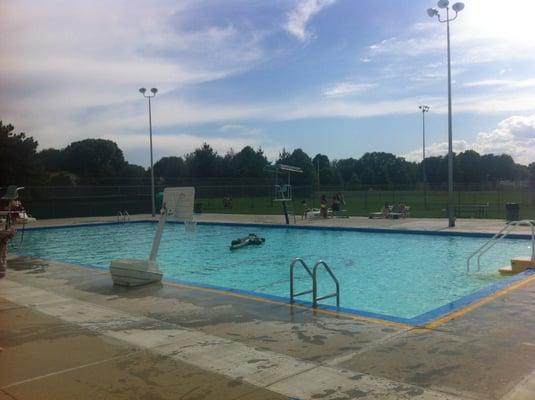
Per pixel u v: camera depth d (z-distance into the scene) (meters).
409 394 3.71
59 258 15.91
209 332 5.54
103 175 66.44
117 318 6.29
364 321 5.84
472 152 91.44
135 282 8.46
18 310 6.81
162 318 6.24
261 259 14.48
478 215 26.58
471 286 10.12
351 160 106.56
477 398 3.61
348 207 38.91
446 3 19.27
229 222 24.44
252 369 4.33
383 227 19.94
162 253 16.38
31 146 41.28
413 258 13.91
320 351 4.76
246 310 6.54
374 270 12.22
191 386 3.99
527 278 8.46
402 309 8.38
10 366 4.53
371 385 3.89
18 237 22.05
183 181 45.62
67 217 32.91
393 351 4.69
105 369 4.42
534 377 3.97
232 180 48.28
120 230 24.84
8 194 11.48
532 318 5.78
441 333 5.24
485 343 4.87
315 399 3.67
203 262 14.17
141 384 4.05
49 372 4.37
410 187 57.53
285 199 23.42
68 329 5.78
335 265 13.05
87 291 8.17
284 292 9.91
